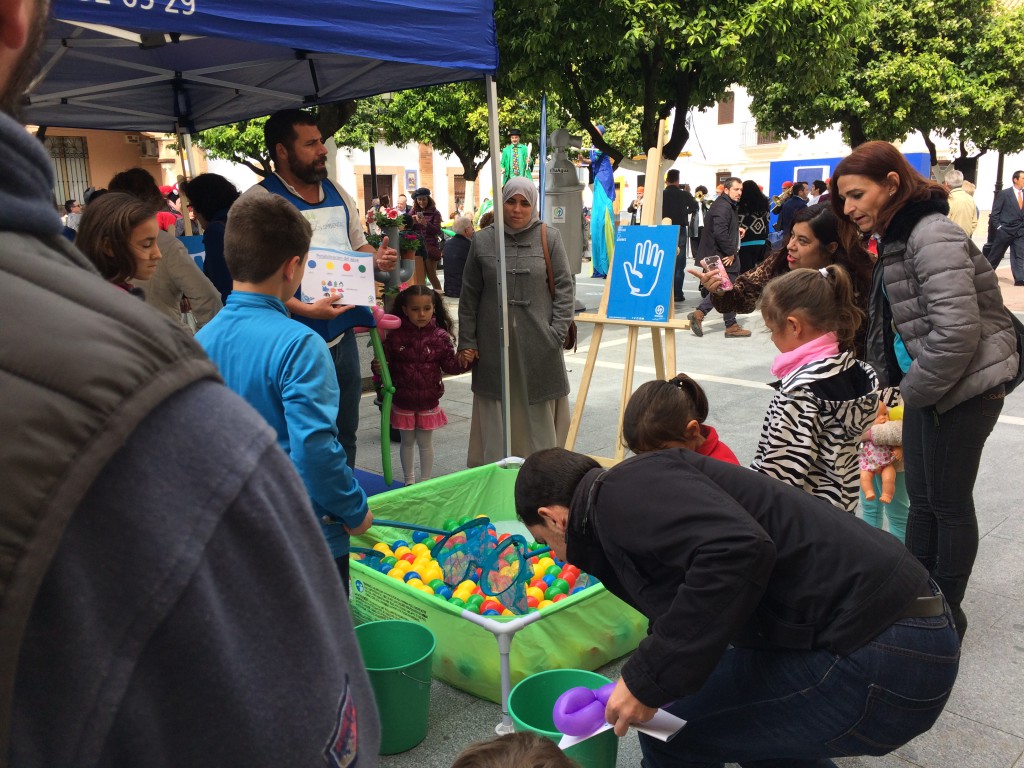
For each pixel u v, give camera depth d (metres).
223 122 6.48
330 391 2.36
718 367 7.93
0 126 0.52
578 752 2.11
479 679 2.82
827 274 2.61
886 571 1.66
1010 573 3.67
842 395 2.52
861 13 10.33
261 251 2.36
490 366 4.89
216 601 0.52
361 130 19.25
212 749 0.53
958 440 2.72
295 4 3.21
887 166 2.66
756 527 1.63
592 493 1.80
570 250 9.09
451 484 4.06
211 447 0.53
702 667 1.61
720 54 9.22
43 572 0.47
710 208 10.14
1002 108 18.14
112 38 4.32
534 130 17.45
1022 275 13.81
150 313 0.55
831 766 2.06
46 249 0.55
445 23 3.86
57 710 0.49
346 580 2.65
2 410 0.47
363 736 0.64
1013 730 2.63
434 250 15.12
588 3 9.21
